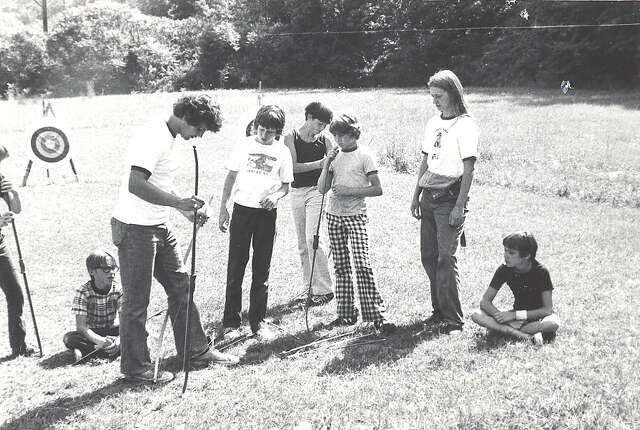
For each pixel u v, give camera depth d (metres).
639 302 5.82
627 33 36.53
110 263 5.09
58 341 5.49
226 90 44.59
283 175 5.49
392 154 14.62
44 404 4.27
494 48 44.16
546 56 40.41
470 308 5.82
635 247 7.80
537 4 40.47
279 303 6.31
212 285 6.82
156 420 3.98
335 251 5.62
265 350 5.12
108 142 18.97
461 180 5.17
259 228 5.39
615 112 22.16
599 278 6.57
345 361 4.74
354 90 41.97
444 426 3.69
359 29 51.03
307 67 51.19
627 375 4.25
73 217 10.00
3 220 5.10
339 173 5.53
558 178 12.20
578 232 8.52
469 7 46.41
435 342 5.02
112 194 11.77
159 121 4.41
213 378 4.57
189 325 4.44
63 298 6.52
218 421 3.93
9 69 44.91
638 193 10.92
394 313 5.82
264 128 5.30
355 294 6.33
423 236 5.46
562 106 24.58
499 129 18.31
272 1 54.16
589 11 37.88
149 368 4.63
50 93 45.66
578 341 4.92
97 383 4.59
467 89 38.19
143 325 4.57
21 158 16.41
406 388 4.22
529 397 4.01
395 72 48.97
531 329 5.02
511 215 9.58
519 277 5.14
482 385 4.21
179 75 47.78
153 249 4.48
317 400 4.10
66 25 46.62
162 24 49.41
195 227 4.45
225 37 48.91
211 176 13.35
